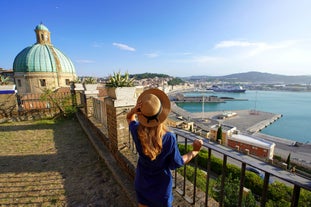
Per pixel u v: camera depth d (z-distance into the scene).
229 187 7.33
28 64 33.53
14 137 6.67
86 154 5.12
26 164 4.52
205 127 43.84
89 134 6.13
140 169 1.65
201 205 2.35
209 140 1.91
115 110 3.84
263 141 26.00
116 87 3.81
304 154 30.20
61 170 4.21
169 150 1.47
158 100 1.46
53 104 10.44
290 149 33.00
